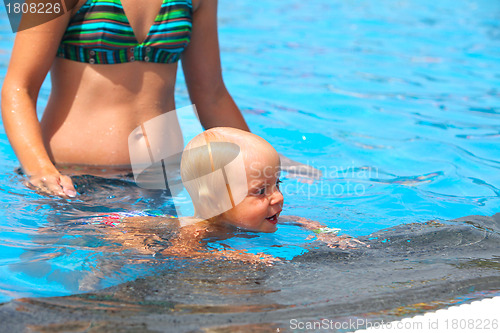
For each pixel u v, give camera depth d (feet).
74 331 9.66
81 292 11.21
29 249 12.94
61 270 12.00
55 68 17.56
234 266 12.46
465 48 40.60
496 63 36.96
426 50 40.16
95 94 17.26
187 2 17.93
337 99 29.37
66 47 17.11
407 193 17.92
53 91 17.78
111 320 10.05
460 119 26.40
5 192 15.69
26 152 16.22
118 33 16.80
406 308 10.84
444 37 43.70
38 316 10.15
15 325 9.82
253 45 40.63
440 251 13.44
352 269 12.46
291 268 12.48
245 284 11.63
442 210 16.58
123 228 14.08
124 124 17.39
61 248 12.96
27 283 11.59
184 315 10.30
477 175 19.77
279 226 15.19
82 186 16.17
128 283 11.53
